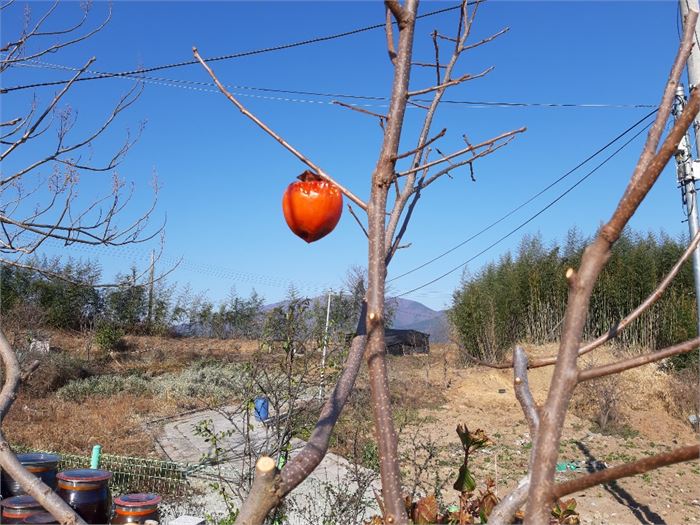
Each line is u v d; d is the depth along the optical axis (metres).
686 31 1.17
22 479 1.47
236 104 1.54
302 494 6.66
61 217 4.57
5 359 1.63
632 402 13.52
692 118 0.91
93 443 10.04
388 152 1.33
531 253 20.36
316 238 1.62
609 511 7.79
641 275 16.84
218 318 25.64
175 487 6.64
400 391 15.10
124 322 25.19
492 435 11.83
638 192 0.93
